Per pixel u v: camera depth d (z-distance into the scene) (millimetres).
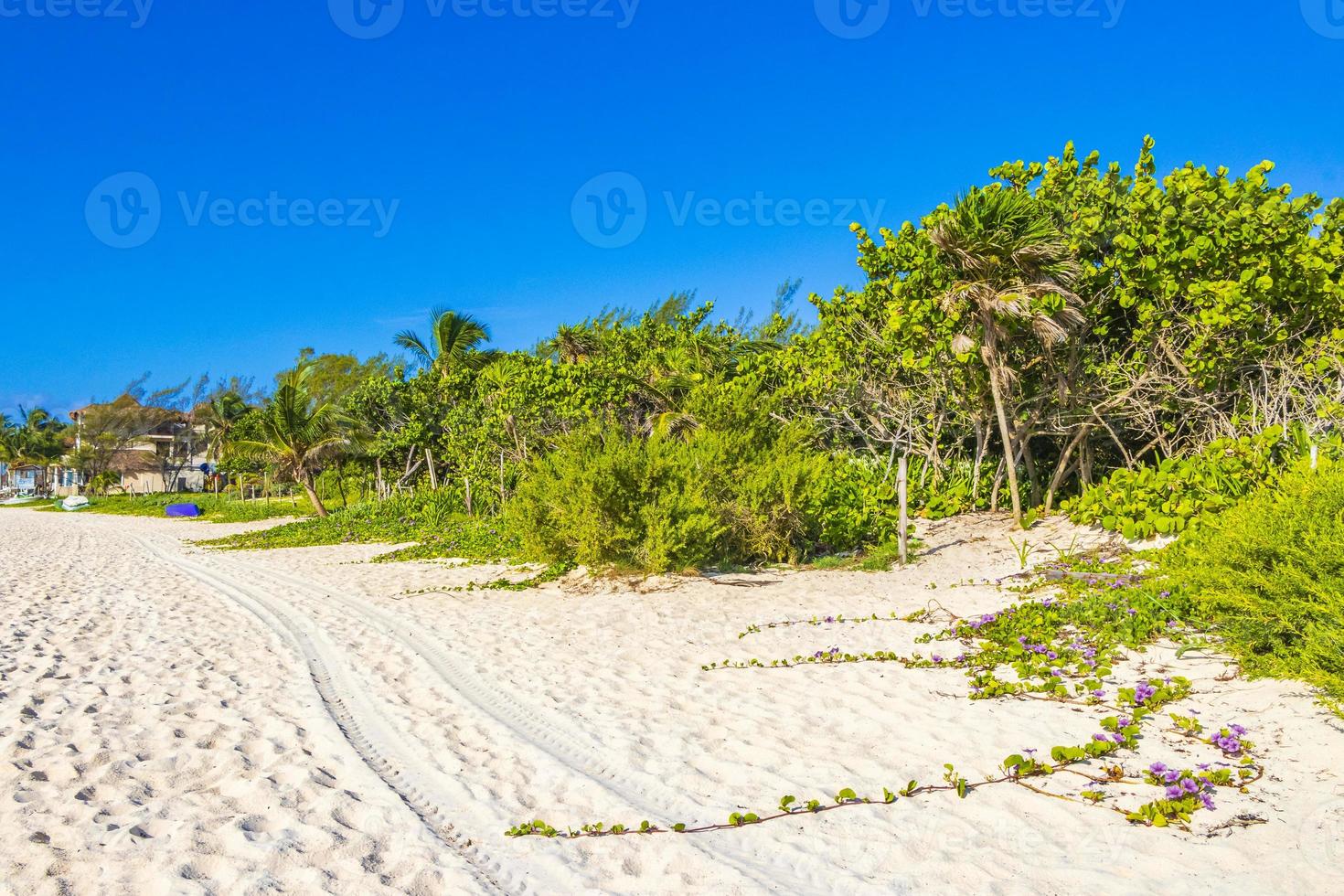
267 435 32094
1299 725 4703
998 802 4211
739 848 3906
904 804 4266
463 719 5977
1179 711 5152
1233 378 12758
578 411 20672
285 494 47188
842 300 15172
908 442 14664
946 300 12602
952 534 13164
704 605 9742
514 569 13680
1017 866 3605
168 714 6051
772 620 8773
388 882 3650
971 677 6223
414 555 16719
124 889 3582
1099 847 3713
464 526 20609
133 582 14039
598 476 11422
